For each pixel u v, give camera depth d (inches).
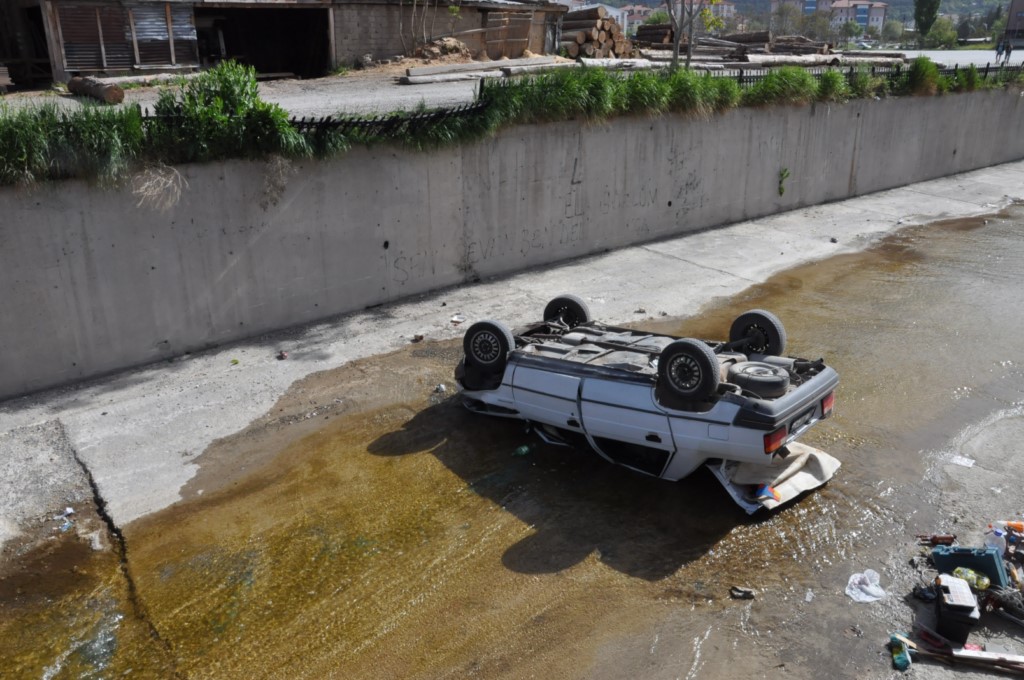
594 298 475.5
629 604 219.9
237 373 374.3
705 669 197.0
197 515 264.1
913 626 209.5
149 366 383.6
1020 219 690.2
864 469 286.7
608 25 917.2
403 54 823.7
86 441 311.7
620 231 578.9
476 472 287.6
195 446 308.8
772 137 660.1
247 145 387.2
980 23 4237.2
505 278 514.0
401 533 253.0
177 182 371.6
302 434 317.7
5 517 263.7
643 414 259.4
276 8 743.7
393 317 445.7
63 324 355.9
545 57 869.2
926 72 774.5
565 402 280.5
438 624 213.6
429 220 469.7
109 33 661.3
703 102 586.6
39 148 328.5
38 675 198.5
